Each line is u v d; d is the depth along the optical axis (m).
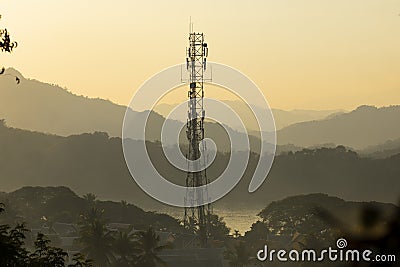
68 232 175.75
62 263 55.19
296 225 153.38
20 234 51.41
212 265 145.75
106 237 116.75
